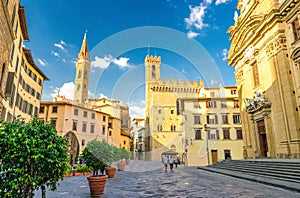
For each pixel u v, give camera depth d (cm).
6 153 351
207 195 695
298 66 1614
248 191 777
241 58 2431
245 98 2283
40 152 368
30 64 2545
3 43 1052
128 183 940
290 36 1691
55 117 2955
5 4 960
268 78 1891
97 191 703
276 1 1819
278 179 1016
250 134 2234
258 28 1986
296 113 1605
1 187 343
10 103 1886
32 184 362
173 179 1104
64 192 764
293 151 1584
